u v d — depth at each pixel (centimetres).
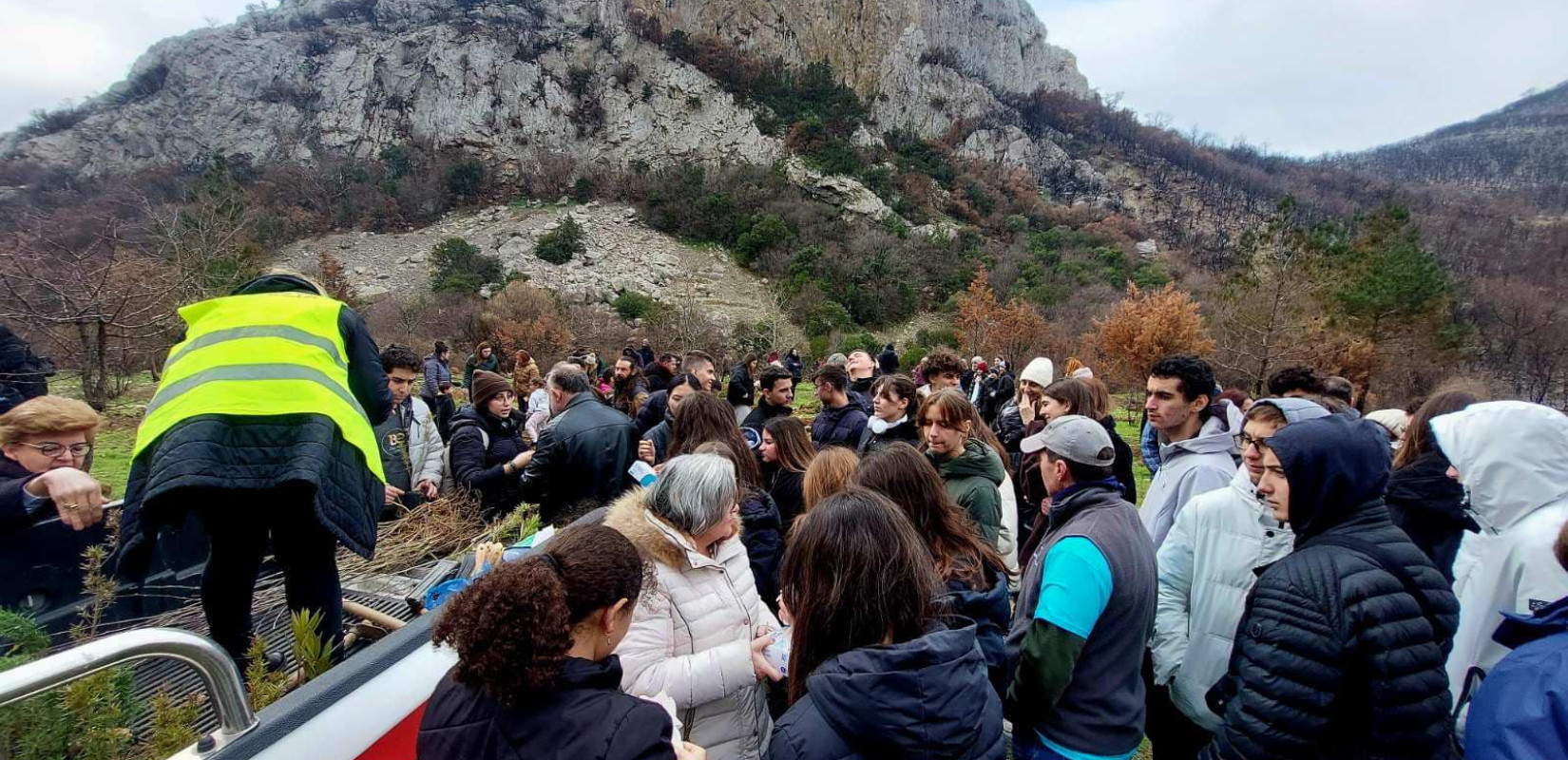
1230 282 1658
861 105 7194
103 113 6525
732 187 5666
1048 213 6662
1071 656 177
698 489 184
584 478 327
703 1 7188
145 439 169
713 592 188
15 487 177
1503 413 199
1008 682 198
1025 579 206
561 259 4672
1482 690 138
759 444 408
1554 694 124
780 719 138
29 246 895
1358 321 1462
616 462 335
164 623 217
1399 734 141
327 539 195
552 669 113
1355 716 147
